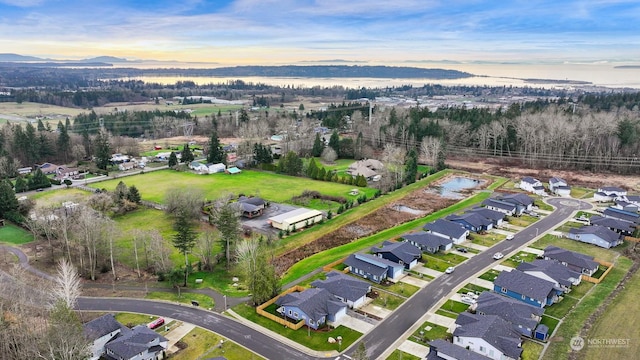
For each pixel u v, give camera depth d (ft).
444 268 264.52
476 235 316.81
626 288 239.09
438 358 173.88
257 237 307.58
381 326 205.46
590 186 446.19
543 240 306.55
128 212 363.76
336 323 208.03
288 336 198.08
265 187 449.48
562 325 203.62
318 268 264.93
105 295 233.76
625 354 180.75
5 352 172.65
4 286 215.10
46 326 180.24
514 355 176.04
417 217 361.10
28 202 358.23
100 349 185.47
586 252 287.07
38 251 284.00
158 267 255.09
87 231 253.03
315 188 445.37
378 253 272.31
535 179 446.60
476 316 200.54
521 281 231.09
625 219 337.52
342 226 341.41
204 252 269.64
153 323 203.62
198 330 202.18
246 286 244.22
